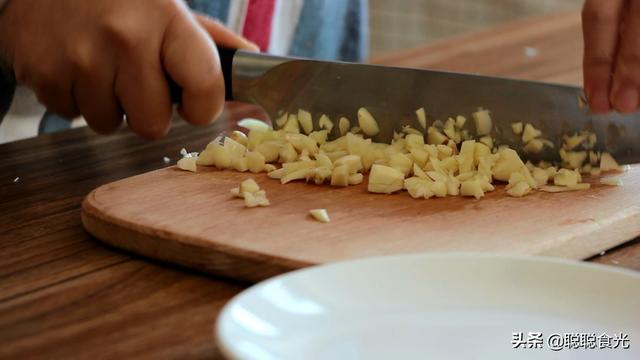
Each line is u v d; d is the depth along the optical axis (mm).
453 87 590
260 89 620
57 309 471
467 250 491
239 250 489
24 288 488
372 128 609
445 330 429
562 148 576
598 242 509
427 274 446
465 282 445
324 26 903
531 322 434
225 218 521
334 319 428
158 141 673
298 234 504
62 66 604
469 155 574
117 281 493
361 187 561
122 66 592
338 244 495
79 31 593
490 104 584
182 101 601
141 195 548
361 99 608
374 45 1397
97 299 479
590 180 562
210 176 577
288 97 620
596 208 526
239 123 675
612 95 545
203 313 467
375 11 1381
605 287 438
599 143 569
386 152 585
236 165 585
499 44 919
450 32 1438
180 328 456
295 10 882
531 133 580
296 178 570
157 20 585
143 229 509
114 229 518
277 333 418
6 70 677
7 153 658
